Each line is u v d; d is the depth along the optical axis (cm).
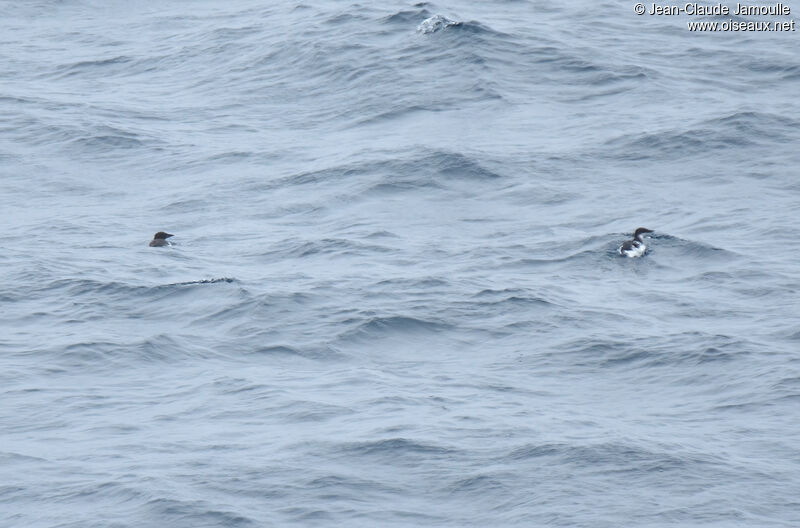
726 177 10494
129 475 5241
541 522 4853
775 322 7269
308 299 7719
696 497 5022
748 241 8969
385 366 6700
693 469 5250
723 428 5747
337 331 7181
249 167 11125
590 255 8688
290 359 6812
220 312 7538
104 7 17538
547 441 5534
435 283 8044
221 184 10712
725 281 8131
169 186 10838
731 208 9762
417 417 5844
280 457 5400
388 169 10656
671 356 6700
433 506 4994
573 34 14312
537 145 11219
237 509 4931
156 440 5644
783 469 5278
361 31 14312
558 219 9625
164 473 5250
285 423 5812
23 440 5684
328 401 6088
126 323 7425
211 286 8019
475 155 10875
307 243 9094
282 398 6131
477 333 7206
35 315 7594
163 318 7500
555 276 8281
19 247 9138
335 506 4966
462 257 8738
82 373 6581
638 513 4900
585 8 15588
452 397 6159
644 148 11062
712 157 10862
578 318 7375
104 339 7044
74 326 7350
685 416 5925
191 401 6150
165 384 6419
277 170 10981
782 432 5684
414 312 7469
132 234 9525
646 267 8462
